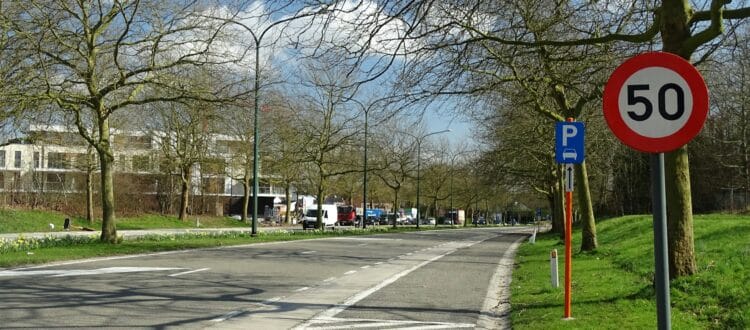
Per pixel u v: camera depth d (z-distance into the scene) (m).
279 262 17.84
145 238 26.31
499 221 118.50
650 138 4.65
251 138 45.78
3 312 8.79
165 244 22.55
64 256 17.14
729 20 10.47
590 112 21.97
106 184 22.31
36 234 35.19
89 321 8.30
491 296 11.87
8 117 19.75
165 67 20.52
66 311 8.98
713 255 12.38
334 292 12.06
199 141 46.41
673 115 4.62
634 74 4.71
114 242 22.33
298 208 77.69
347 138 42.84
